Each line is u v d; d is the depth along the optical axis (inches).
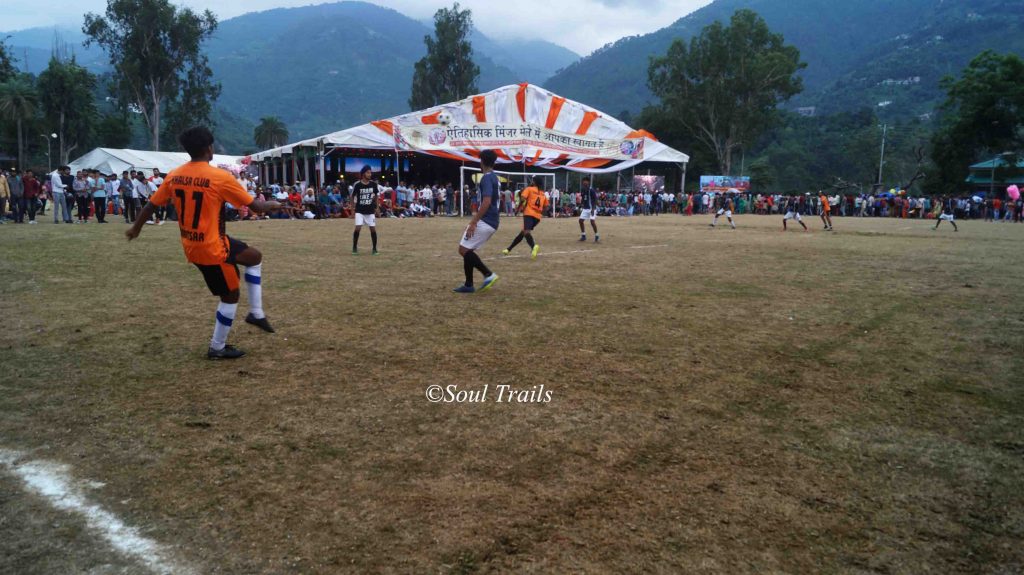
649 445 121.5
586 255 472.4
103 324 210.1
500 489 102.7
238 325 213.9
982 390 159.2
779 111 2292.1
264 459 111.4
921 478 110.0
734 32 2085.4
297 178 1293.1
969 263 458.0
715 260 452.4
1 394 141.4
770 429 130.9
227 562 81.1
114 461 109.4
